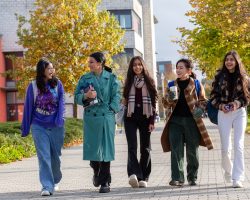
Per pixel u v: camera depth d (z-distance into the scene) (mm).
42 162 10438
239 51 27125
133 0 57781
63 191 10898
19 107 53250
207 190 10297
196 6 27531
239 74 10570
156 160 18188
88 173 14719
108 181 10570
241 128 10672
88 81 10742
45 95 10492
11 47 52750
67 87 36438
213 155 19297
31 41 36844
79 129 30875
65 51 36188
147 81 11039
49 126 10570
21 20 38219
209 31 27984
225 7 26641
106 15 37531
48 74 10531
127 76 11117
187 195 9711
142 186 11008
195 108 10758
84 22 36656
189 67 10898
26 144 21250
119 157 20000
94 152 10469
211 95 10773
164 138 11125
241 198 9156
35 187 11938
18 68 37594
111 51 37375
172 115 10922
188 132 10906
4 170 16078
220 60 28016
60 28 36531
